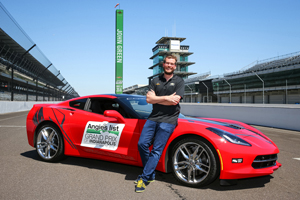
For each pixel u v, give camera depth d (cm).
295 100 5341
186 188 265
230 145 247
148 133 258
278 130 857
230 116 1229
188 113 1702
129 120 305
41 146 375
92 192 249
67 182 279
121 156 304
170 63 254
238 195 246
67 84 4334
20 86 3375
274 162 274
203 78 8650
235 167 244
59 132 360
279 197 242
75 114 353
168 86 255
